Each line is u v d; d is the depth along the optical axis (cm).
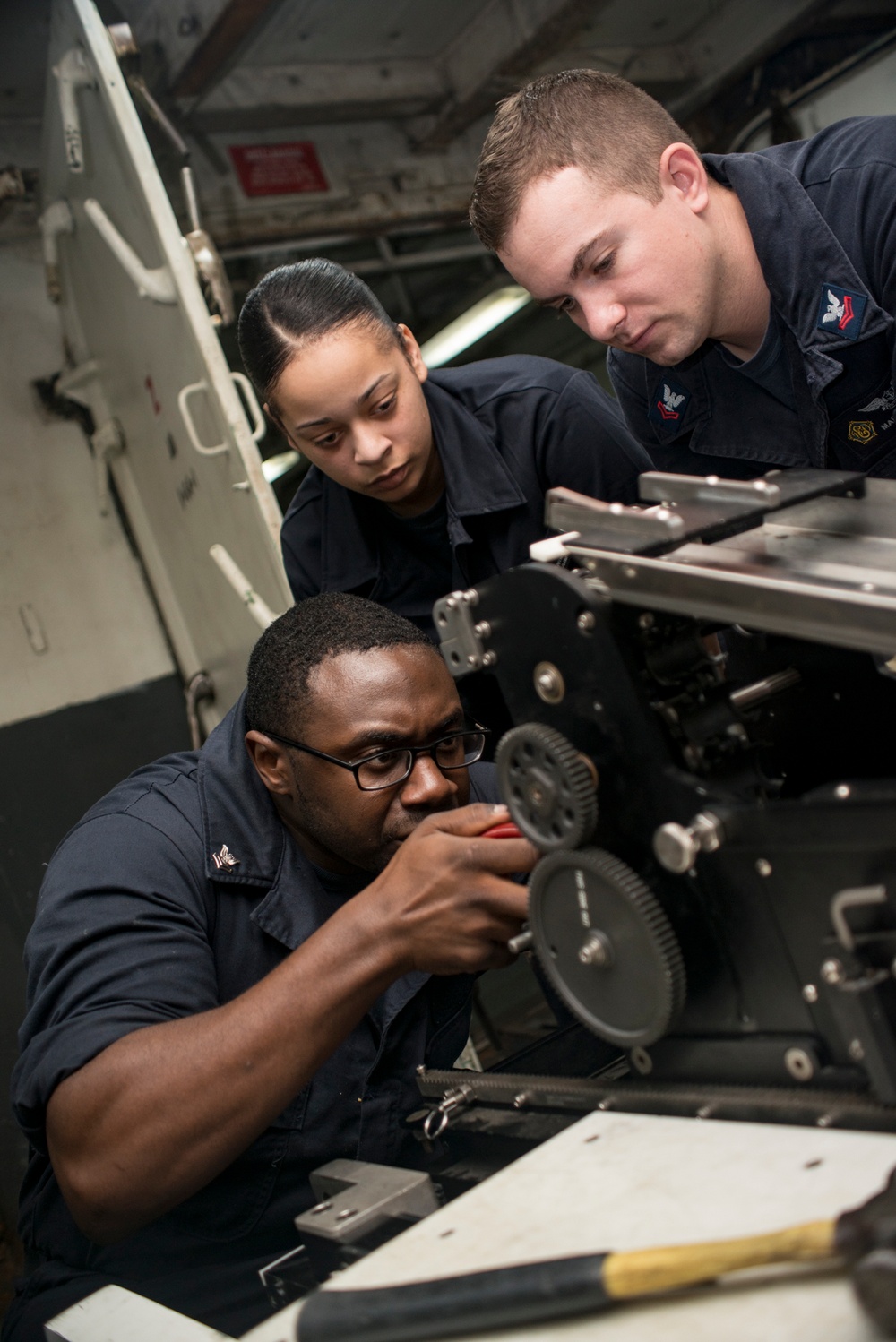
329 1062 118
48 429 339
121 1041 98
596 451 164
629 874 79
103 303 292
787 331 139
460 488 161
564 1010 105
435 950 91
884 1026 69
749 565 80
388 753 115
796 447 150
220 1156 95
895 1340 52
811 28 383
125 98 216
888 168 130
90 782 332
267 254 378
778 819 72
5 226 335
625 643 79
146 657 343
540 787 83
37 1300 117
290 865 124
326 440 146
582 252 124
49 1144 101
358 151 389
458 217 407
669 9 384
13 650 329
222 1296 111
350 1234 82
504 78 366
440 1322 62
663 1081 83
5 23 294
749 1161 69
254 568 238
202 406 233
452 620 88
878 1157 65
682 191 129
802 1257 56
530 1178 75
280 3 315
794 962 74
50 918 113
